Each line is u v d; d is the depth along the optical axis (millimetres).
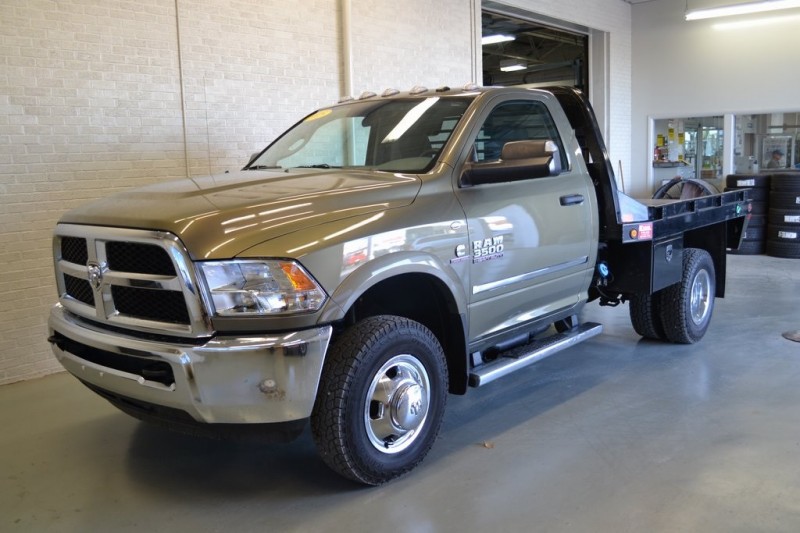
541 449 3494
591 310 6938
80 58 5383
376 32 7953
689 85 12906
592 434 3674
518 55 15664
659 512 2803
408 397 3086
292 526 2803
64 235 3160
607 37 12953
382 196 3135
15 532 2826
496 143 3816
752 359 5008
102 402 4539
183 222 2686
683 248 5551
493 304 3664
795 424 3727
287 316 2664
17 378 5164
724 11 11766
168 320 2756
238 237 2674
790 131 11992
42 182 5227
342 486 3148
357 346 2906
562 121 4324
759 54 11977
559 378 4688
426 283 3381
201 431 2820
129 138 5730
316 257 2736
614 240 4625
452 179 3443
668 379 4590
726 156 12594
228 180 3396
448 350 3547
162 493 3150
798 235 10109
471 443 3609
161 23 5902
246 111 6621
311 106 7246
